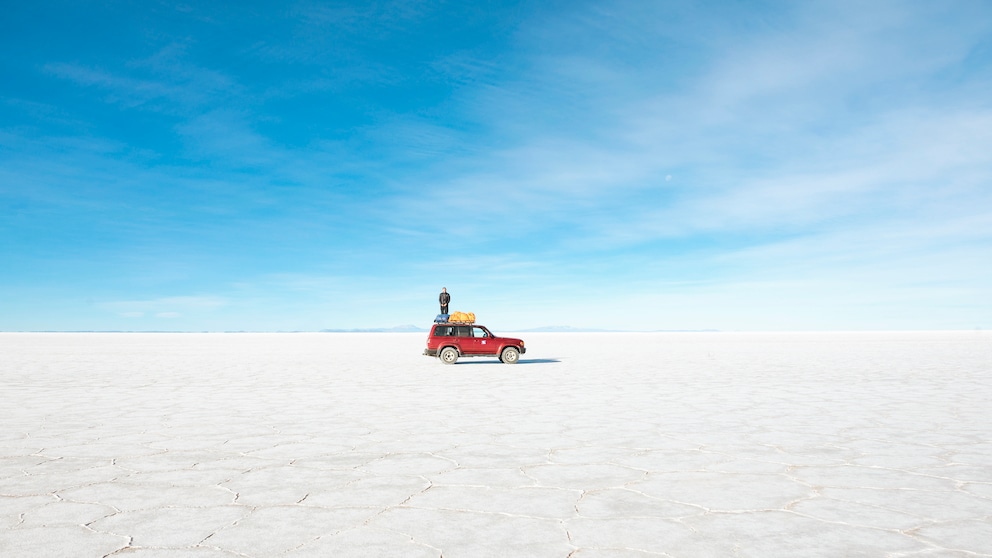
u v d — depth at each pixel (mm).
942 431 8602
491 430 8758
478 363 25250
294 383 16094
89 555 3924
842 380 16562
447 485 5684
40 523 4578
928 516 4723
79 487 5625
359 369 21547
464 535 4285
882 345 44000
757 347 42125
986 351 33562
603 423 9375
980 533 4324
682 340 65875
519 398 12625
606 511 4855
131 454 7117
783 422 9438
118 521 4625
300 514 4793
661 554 3910
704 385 15266
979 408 10961
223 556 3895
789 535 4281
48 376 18406
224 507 4984
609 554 3910
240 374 19188
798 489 5523
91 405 11586
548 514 4781
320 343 57125
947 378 17062
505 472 6203
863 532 4344
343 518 4688
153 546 4086
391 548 4027
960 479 5891
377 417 10031
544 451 7266
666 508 4941
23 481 5855
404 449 7395
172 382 16422
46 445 7668
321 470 6301
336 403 11867
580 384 15664
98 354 33406
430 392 13836
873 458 6848
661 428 8906
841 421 9516
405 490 5504
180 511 4875
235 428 8938
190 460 6785
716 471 6238
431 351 23812
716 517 4695
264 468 6395
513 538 4219
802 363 24031
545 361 26312
